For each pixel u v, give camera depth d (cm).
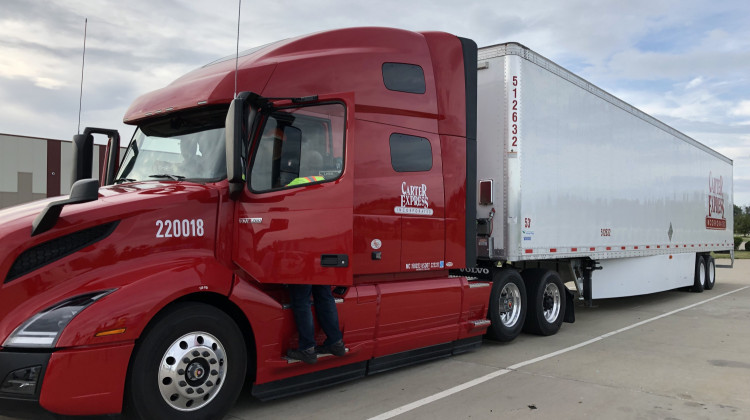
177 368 391
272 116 464
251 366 453
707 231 1548
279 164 462
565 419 450
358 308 524
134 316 366
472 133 667
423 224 598
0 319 349
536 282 808
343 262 429
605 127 975
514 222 728
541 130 787
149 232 401
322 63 522
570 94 866
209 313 411
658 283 1234
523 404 488
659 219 1208
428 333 605
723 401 502
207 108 484
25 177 3191
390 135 570
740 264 2938
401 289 569
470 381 561
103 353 356
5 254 351
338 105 482
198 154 477
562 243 838
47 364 342
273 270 441
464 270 766
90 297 362
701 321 984
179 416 393
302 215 440
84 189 372
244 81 474
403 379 569
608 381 567
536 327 804
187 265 406
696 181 1455
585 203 905
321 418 448
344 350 493
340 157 472
